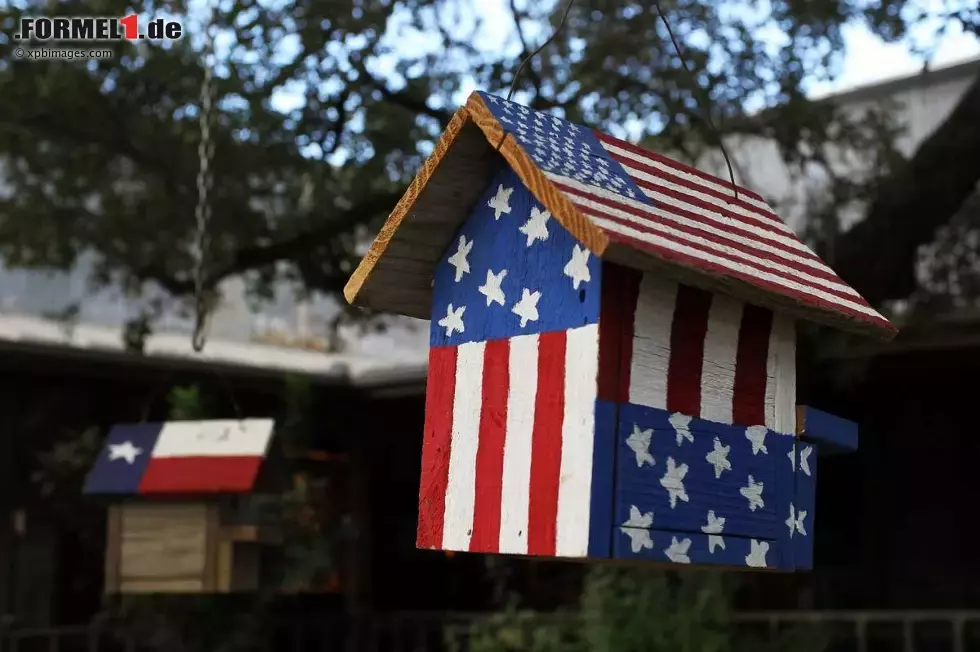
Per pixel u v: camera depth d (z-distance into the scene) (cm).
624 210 199
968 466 641
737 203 242
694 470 199
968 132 516
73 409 713
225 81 594
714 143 574
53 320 760
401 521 835
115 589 414
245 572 412
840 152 581
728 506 203
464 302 223
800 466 222
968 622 498
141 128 619
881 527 672
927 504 655
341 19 593
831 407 671
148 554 413
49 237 646
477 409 213
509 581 723
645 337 196
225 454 402
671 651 457
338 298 704
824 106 571
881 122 585
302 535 642
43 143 629
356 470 817
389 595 817
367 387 786
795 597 631
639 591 490
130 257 655
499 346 212
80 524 690
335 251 696
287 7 593
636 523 188
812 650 477
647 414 194
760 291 200
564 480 190
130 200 647
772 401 217
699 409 203
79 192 642
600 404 188
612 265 193
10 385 695
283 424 690
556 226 204
